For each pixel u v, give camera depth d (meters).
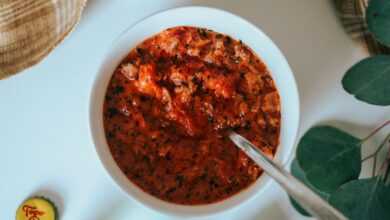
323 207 0.30
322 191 0.40
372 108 0.43
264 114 0.38
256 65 0.38
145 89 0.38
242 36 0.38
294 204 0.41
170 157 0.38
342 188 0.40
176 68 0.38
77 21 0.41
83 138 0.42
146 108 0.38
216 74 0.38
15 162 0.42
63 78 0.43
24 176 0.42
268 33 0.43
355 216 0.39
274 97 0.38
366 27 0.42
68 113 0.43
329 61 0.43
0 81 0.42
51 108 0.43
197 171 0.38
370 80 0.39
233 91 0.38
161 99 0.38
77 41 0.43
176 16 0.37
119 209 0.42
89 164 0.42
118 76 0.38
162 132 0.38
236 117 0.38
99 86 0.38
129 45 0.38
